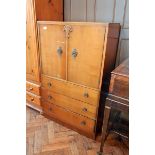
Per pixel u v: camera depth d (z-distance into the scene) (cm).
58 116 202
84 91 166
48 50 178
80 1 202
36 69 199
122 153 165
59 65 176
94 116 169
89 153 165
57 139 183
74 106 180
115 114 173
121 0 176
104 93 162
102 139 151
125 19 180
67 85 177
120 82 117
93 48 146
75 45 155
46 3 183
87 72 158
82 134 190
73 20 215
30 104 235
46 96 203
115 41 166
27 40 192
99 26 136
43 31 174
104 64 149
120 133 155
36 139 182
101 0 188
